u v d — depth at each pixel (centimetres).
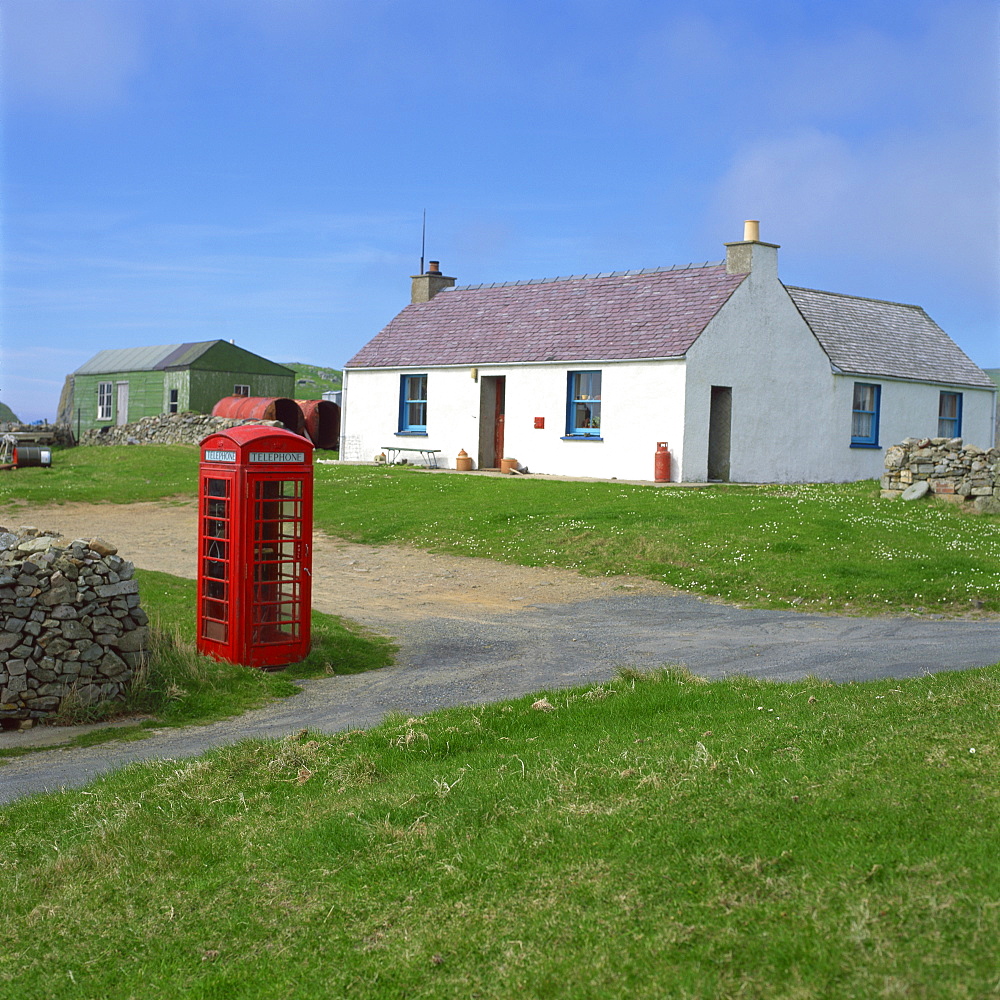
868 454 3397
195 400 4681
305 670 1206
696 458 2831
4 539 1078
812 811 547
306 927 528
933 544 1858
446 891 535
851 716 735
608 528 2052
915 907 436
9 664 1009
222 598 1212
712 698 883
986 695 765
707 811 570
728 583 1672
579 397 3047
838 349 3362
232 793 732
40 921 571
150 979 504
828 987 395
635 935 459
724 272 3016
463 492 2602
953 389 3712
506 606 1592
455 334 3494
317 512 2484
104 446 3941
